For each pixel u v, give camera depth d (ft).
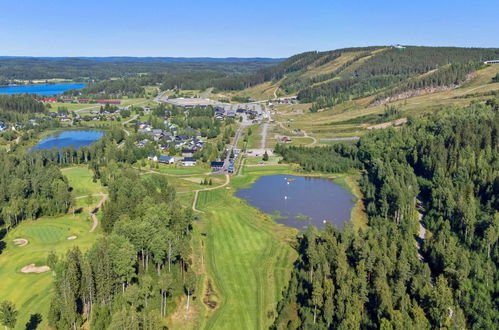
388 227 433.89
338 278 320.09
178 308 328.08
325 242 380.37
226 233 482.69
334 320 297.94
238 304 336.90
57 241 445.37
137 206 461.78
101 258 315.78
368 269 341.62
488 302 317.01
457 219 444.96
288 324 306.14
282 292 352.90
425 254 397.80
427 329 280.10
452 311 301.84
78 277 306.76
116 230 375.45
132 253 330.34
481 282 340.39
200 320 315.58
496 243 386.52
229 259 413.80
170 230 418.92
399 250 374.43
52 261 355.56
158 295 321.93
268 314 324.39
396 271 334.03
